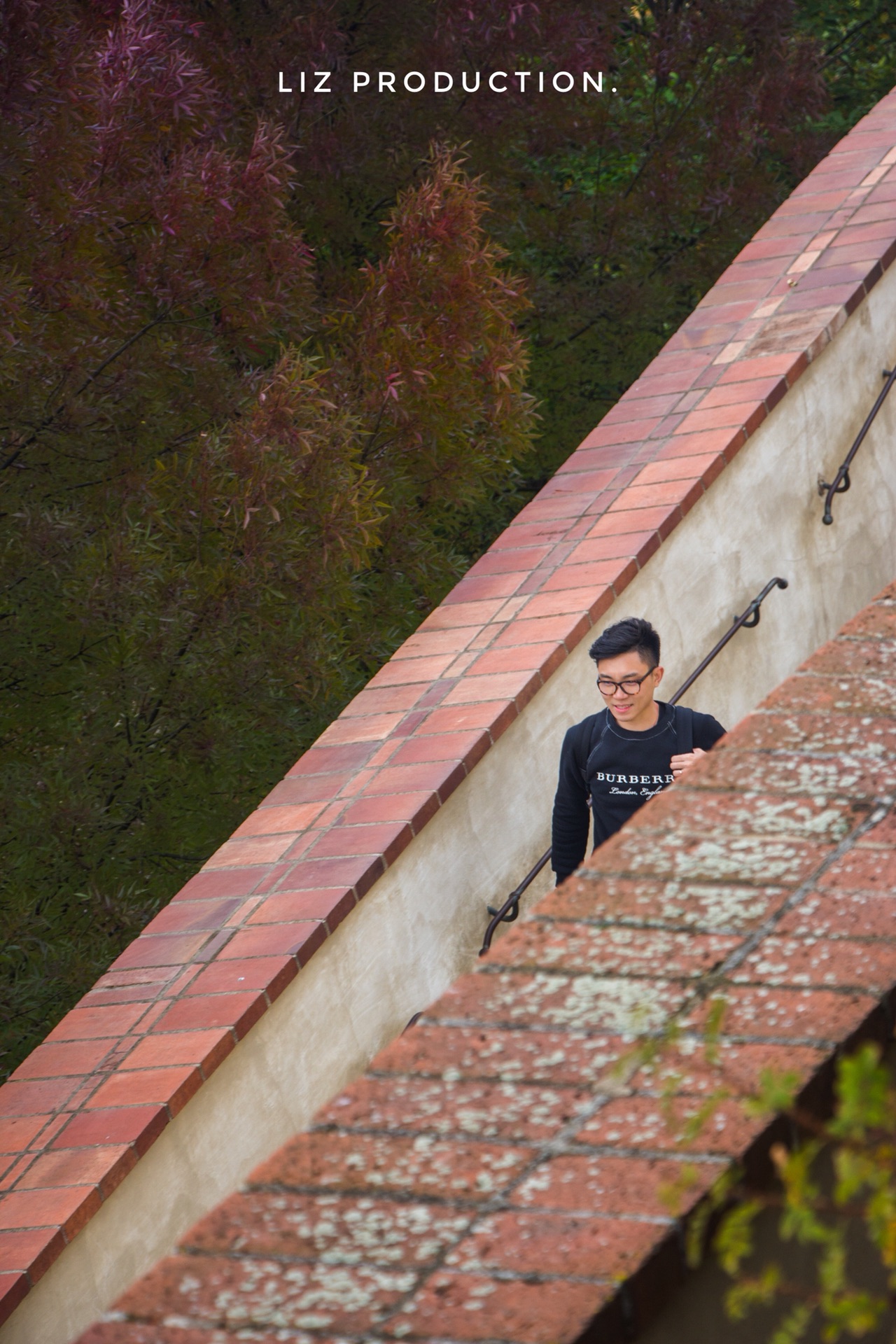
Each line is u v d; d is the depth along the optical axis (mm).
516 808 9906
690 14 21016
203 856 15305
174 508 14023
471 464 16109
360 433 14836
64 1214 6941
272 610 14312
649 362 20656
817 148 21719
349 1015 8680
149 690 13953
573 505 11695
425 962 9227
